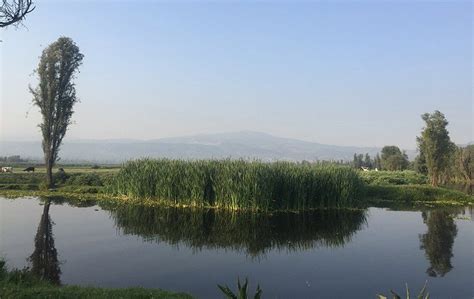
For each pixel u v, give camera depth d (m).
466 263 16.97
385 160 97.62
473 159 83.94
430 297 12.88
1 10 9.78
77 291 9.92
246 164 32.34
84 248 18.55
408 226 26.03
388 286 13.93
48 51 39.72
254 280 14.40
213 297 12.45
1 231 21.75
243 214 28.91
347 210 32.34
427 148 54.12
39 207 30.25
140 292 10.28
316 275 15.10
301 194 31.52
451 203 38.66
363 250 19.27
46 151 40.28
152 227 23.89
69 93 40.88
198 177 31.45
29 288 10.02
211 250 18.83
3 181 43.88
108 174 44.12
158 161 35.34
